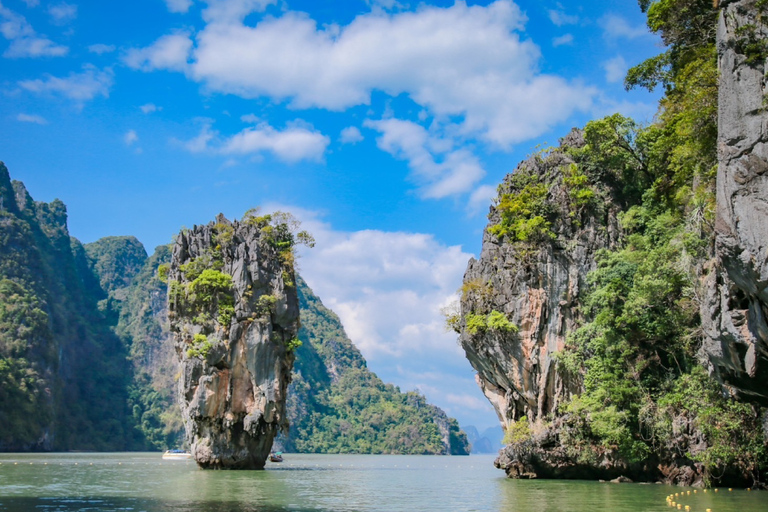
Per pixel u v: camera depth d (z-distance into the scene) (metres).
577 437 56.03
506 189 69.62
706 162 35.41
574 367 57.72
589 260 60.91
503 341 61.88
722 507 35.78
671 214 53.97
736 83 26.77
